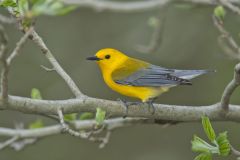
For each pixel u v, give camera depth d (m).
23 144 10.71
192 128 16.38
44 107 7.73
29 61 16.19
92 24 16.78
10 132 10.58
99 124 7.75
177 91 16.25
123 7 13.62
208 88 16.09
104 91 16.16
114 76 10.10
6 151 16.05
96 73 16.31
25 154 16.12
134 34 16.58
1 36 6.45
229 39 9.48
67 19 16.69
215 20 9.56
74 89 8.03
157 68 10.16
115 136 16.73
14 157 16.08
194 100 16.14
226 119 8.52
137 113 8.33
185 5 12.81
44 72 16.16
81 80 16.22
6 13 15.67
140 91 9.97
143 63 10.19
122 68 10.19
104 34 16.72
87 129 9.88
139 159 16.45
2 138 16.11
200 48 16.38
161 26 12.83
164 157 16.34
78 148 16.47
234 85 7.99
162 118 8.45
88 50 16.55
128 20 16.83
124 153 16.69
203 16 16.45
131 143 16.77
